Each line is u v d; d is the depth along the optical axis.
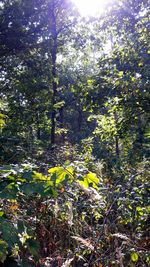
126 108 8.81
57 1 19.52
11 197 1.85
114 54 9.46
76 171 2.15
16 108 17.58
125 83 8.38
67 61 23.22
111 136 9.72
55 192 1.94
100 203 2.99
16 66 20.53
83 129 26.48
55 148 6.92
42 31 20.03
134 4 12.98
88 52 20.20
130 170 4.70
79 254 2.62
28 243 1.91
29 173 1.93
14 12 19.80
